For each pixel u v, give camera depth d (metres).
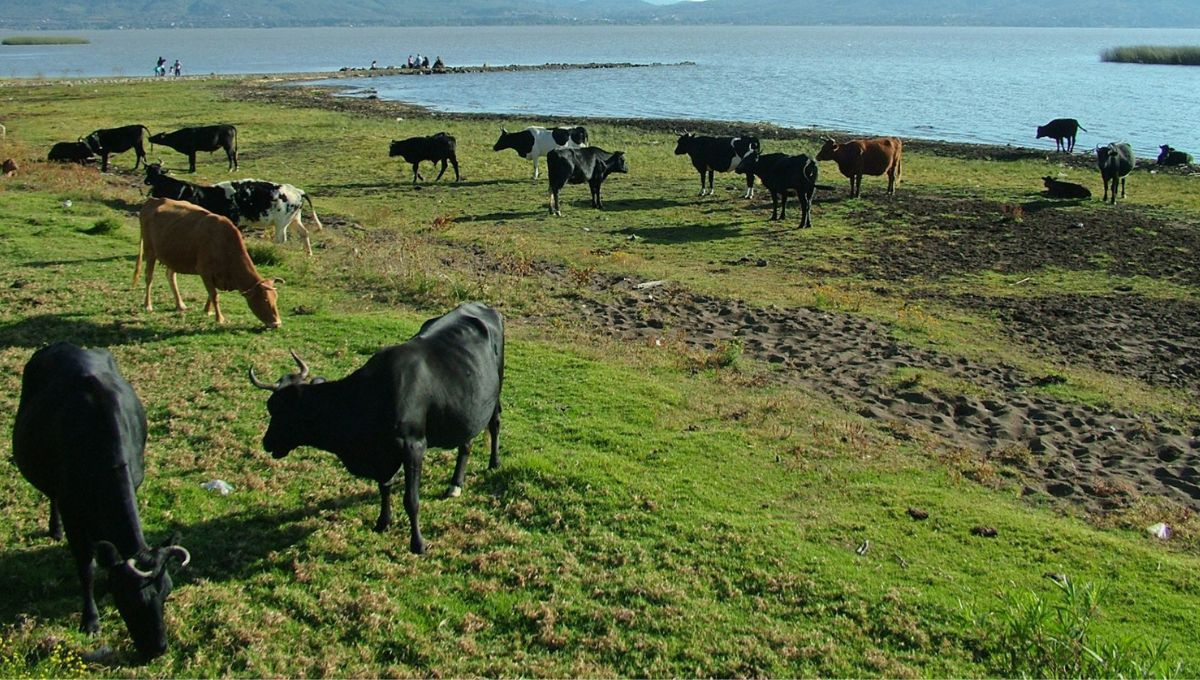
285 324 13.54
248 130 40.53
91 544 6.30
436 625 6.78
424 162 33.31
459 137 39.88
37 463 6.60
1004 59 130.50
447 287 15.81
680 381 12.37
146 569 5.93
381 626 6.72
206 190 17.75
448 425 7.99
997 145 40.34
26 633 6.29
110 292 14.56
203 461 9.04
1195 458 10.64
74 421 6.36
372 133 40.22
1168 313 16.64
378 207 25.11
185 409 10.26
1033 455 10.56
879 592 7.34
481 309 8.95
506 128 43.47
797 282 18.48
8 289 14.33
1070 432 11.34
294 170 31.33
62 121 43.03
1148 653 6.53
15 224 19.03
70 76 92.94
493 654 6.50
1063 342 15.06
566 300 16.19
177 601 6.77
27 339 12.15
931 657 6.60
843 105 61.34
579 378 12.07
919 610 7.10
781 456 9.92
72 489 6.25
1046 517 8.91
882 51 164.50
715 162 27.97
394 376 7.49
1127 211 25.52
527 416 10.73
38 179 25.34
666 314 15.69
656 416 10.92
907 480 9.54
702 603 7.14
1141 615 7.17
